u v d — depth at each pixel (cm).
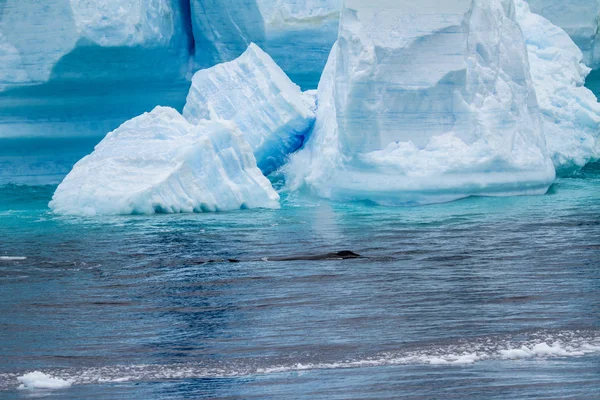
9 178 8688
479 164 7000
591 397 3017
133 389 3288
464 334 3822
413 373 3347
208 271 5128
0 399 3219
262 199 7175
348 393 3150
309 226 6369
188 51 9250
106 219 6825
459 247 5562
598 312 4097
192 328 4056
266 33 8800
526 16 8962
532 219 6388
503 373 3300
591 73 9756
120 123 8944
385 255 5397
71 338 3956
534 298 4362
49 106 8556
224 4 8900
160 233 6225
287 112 7844
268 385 3275
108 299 4594
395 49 7019
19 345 3875
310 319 4131
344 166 7269
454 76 7031
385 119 7100
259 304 4412
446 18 7031
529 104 7475
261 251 5600
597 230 5981
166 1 8744
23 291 4791
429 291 4556
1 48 8244
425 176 6956
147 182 7081
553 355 3500
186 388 3278
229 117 8019
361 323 4044
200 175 7075
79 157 8856
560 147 8169
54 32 8138
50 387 3334
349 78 7050
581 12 9400
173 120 7412
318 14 8862
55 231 6400
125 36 8238
